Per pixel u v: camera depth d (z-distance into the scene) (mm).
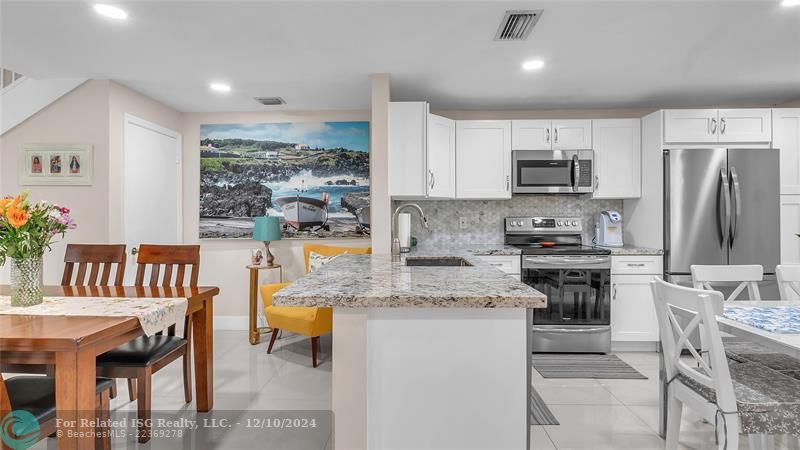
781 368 1956
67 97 3273
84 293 2361
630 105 4070
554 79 3328
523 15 2285
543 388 2852
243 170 4316
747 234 3434
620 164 3895
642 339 3607
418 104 3406
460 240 4305
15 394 1654
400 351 1379
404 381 1380
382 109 3199
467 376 1379
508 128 3949
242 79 3314
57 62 2930
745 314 1891
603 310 3594
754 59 2908
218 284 4324
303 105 4105
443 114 4215
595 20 2340
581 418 2416
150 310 1926
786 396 1597
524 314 1380
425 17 2305
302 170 4320
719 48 2721
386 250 3246
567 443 2145
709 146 3594
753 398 1581
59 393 1509
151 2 2131
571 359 3465
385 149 3227
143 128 3703
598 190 3906
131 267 3539
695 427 2301
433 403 1376
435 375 1378
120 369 2107
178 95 3734
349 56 2848
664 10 2227
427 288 1457
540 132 3941
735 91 3643
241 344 3807
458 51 2764
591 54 2820
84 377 1540
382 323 1383
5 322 1710
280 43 2635
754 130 3578
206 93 3678
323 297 1312
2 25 2371
